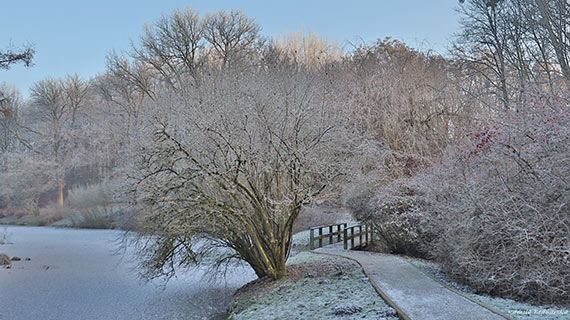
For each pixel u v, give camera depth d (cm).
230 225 908
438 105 1417
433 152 1316
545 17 1502
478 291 749
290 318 680
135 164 924
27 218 3481
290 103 938
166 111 900
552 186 666
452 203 838
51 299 1088
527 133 746
